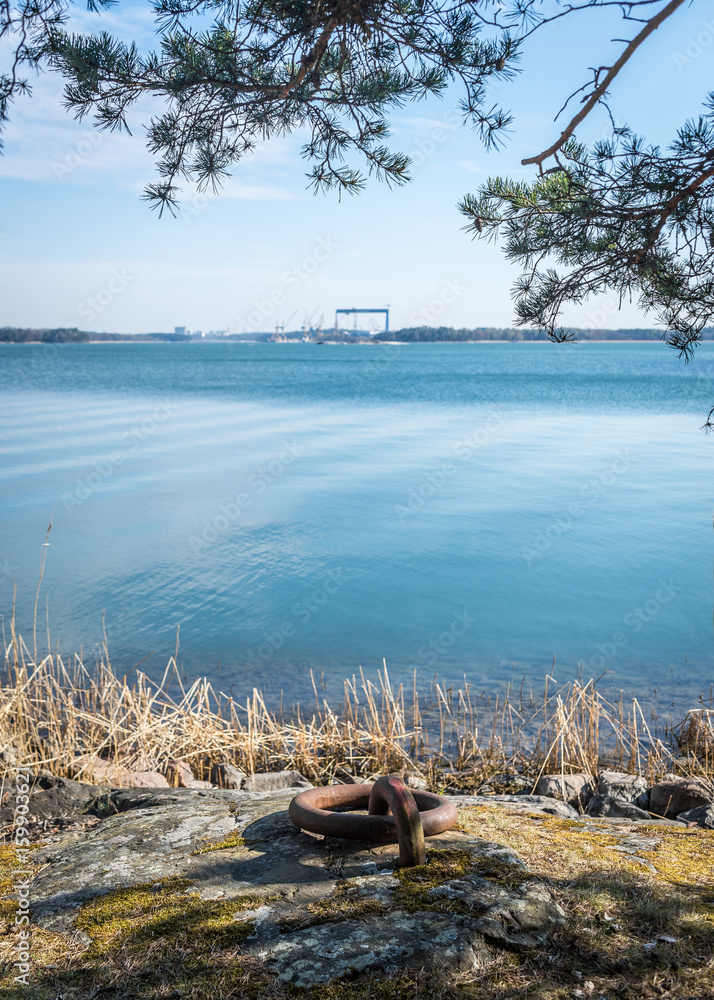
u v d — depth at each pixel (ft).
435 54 12.65
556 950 8.56
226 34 12.96
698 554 49.03
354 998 7.57
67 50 12.17
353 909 8.93
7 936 8.92
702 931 8.94
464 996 7.70
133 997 7.72
